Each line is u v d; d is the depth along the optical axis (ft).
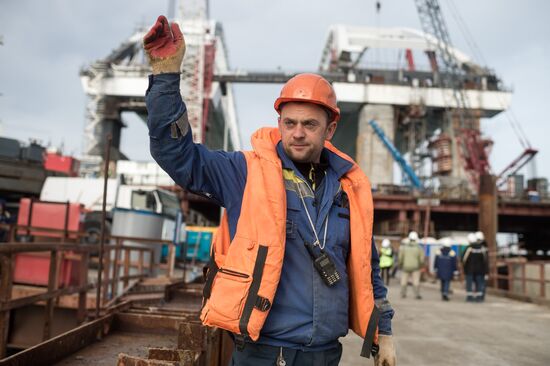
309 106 5.53
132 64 285.84
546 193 191.11
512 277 46.47
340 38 293.02
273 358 5.19
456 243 96.58
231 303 4.89
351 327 5.91
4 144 84.07
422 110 268.41
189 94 264.11
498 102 276.00
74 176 91.20
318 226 5.50
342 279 5.53
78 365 9.45
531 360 17.76
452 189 192.65
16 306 14.79
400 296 44.16
